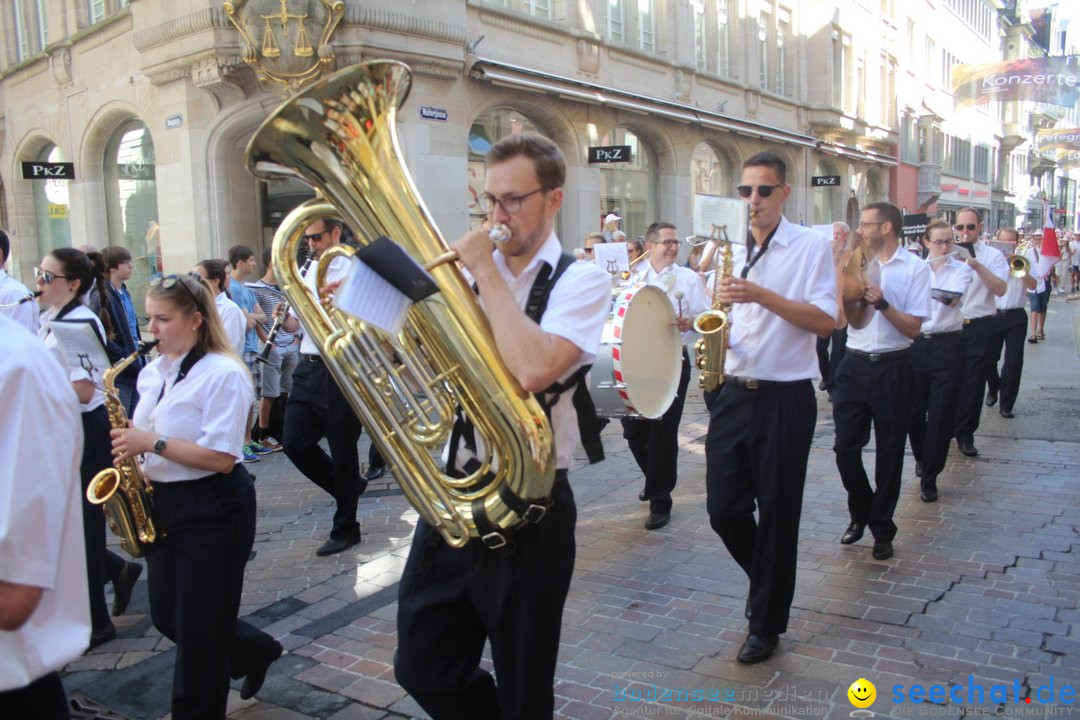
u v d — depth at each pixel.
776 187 3.45
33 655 1.62
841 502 5.53
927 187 34.38
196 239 11.58
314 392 4.85
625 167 16.19
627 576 4.36
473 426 2.25
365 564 4.68
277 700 3.27
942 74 37.47
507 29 12.66
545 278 2.13
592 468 6.54
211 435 2.72
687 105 17.20
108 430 3.81
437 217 11.45
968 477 6.09
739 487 3.50
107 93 13.20
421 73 11.02
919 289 4.40
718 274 3.67
